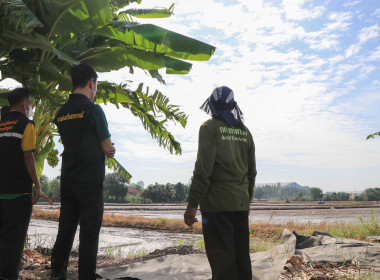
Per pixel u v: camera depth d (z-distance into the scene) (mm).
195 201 2162
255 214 42031
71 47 6562
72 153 2545
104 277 3467
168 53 5938
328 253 4461
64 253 2637
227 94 2328
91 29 5707
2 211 2633
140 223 18859
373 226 7852
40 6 5148
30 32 5285
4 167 2641
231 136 2281
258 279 3094
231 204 2162
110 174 111875
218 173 2205
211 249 2150
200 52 5426
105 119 2617
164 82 6879
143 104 8133
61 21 5434
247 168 2369
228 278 2088
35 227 14992
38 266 3891
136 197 121188
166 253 5312
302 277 3412
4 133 2693
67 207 2648
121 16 6793
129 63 6461
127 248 8844
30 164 2703
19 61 5938
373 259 4129
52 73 6328
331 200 125688
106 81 7059
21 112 2830
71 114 2594
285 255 4062
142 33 5355
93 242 2469
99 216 2523
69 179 2551
